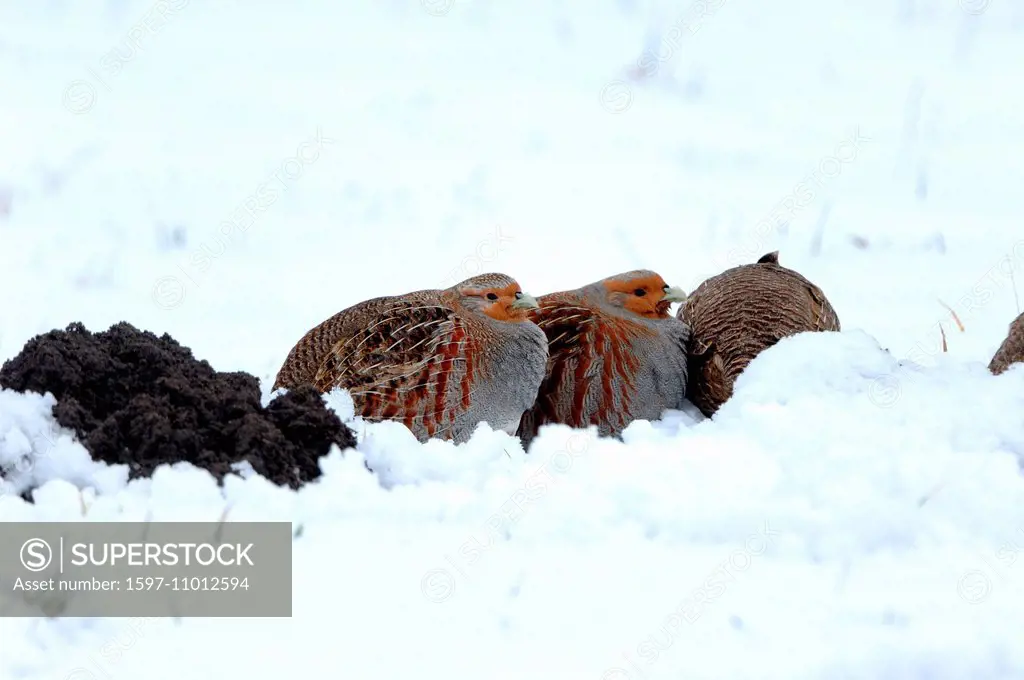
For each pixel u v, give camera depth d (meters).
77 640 7.05
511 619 7.47
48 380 9.73
